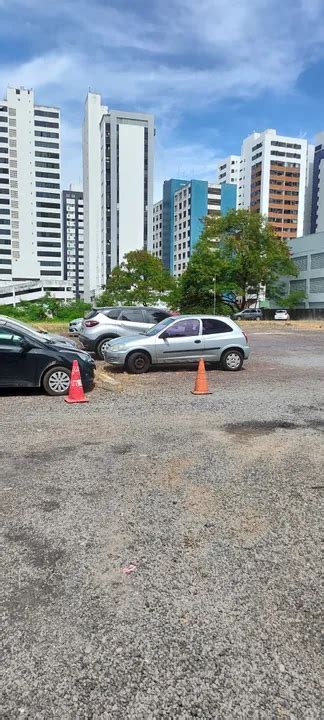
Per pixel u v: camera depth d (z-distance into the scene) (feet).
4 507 13.38
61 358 29.86
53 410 25.64
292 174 436.76
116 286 189.16
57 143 420.36
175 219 428.15
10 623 8.58
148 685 7.25
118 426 22.22
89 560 10.68
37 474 15.96
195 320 40.57
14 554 10.91
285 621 8.71
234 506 13.55
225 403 27.58
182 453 18.24
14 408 26.17
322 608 9.09
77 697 7.03
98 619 8.71
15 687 7.20
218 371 40.81
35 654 7.85
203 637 8.27
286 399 28.86
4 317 31.42
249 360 49.03
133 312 49.88
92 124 374.43
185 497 14.14
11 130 403.75
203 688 7.19
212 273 172.04
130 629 8.46
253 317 177.78
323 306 212.64
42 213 422.82
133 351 38.78
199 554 10.96
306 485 15.15
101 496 14.15
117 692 7.12
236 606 9.12
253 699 7.00
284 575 10.17
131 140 357.00
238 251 177.68
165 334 39.60
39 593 9.46
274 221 437.17
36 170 415.85
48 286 353.92
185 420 23.44
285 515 13.01
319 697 7.04
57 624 8.56
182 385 33.71
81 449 18.70
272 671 7.52
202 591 9.57
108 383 34.30
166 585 9.76
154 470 16.37
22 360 29.04
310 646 8.08
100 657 7.80
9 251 412.98
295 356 52.85
